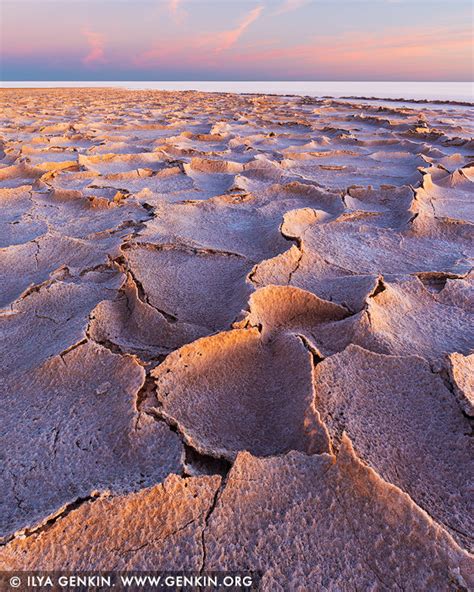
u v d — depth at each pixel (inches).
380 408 56.9
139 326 76.6
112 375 61.9
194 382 61.9
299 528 41.4
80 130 330.3
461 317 81.7
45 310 82.9
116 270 97.7
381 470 48.9
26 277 100.0
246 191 166.7
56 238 113.3
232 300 85.6
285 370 64.5
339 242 116.6
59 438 53.3
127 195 159.3
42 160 220.2
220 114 462.0
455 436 53.5
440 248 117.3
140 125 353.7
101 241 116.4
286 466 46.0
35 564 38.6
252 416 58.4
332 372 61.6
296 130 356.2
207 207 146.3
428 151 239.3
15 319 81.4
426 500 46.4
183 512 42.3
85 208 149.6
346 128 345.1
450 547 38.9
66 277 95.2
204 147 273.7
